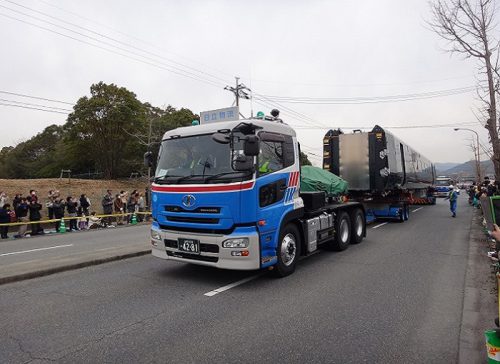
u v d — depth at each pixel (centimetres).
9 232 1541
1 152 5312
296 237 718
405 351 386
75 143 3631
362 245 1014
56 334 428
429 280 653
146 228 1686
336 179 990
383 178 1369
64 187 2850
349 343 404
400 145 1639
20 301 548
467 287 607
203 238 604
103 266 777
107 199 1900
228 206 585
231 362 362
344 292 586
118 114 3394
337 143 1456
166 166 675
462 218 1728
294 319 473
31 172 4603
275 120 728
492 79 1129
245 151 566
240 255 581
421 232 1262
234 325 453
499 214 360
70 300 552
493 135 1168
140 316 484
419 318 476
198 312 498
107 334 427
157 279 669
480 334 424
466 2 1126
